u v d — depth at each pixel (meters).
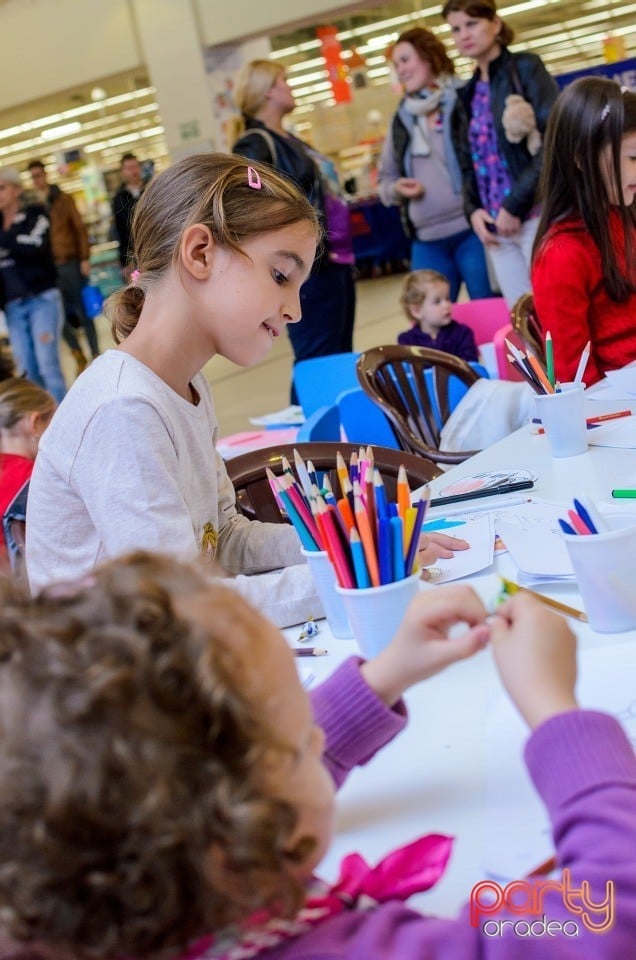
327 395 3.39
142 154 8.39
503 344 3.13
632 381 1.99
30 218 6.64
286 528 1.50
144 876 0.41
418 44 4.56
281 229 1.25
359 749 0.73
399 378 2.38
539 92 4.24
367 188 10.01
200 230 1.24
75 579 0.52
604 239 2.22
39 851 0.41
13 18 7.88
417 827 0.69
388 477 1.78
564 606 1.00
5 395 2.34
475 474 1.54
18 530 1.98
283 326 1.31
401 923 0.51
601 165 2.17
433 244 4.94
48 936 0.43
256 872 0.44
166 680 0.43
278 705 0.49
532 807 0.68
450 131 4.54
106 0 7.44
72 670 0.43
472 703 0.84
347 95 8.08
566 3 8.36
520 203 4.26
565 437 1.52
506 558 1.18
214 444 1.50
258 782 0.44
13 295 6.73
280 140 4.33
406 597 0.94
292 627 1.15
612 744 0.56
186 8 7.12
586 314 2.25
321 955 0.48
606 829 0.52
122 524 1.18
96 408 1.21
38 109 8.43
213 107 7.30
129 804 0.41
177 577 0.51
